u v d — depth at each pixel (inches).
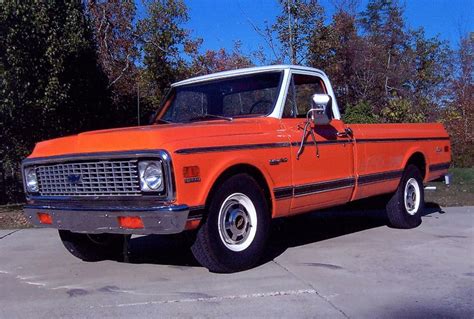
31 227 383.6
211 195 210.2
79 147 216.4
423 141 335.3
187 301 189.6
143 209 195.8
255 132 232.2
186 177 198.7
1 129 474.9
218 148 211.8
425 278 214.2
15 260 271.4
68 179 218.5
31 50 447.5
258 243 227.0
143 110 650.2
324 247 273.6
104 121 547.2
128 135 206.8
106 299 196.2
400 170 311.6
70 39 463.5
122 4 667.4
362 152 284.0
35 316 180.5
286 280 212.2
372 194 294.8
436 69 1110.4
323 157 259.3
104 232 210.5
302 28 688.4
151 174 197.8
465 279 212.7
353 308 180.2
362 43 954.1
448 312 176.4
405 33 1113.4
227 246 216.8
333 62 741.9
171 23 682.2
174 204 196.1
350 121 625.6
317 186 254.4
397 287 202.8
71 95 488.1
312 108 254.2
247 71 265.7
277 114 248.4
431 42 1116.5
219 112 265.1
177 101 281.6
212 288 203.8
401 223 319.9
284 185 238.8
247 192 223.5
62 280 226.8
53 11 457.1
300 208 251.6
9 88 435.8
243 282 210.4
